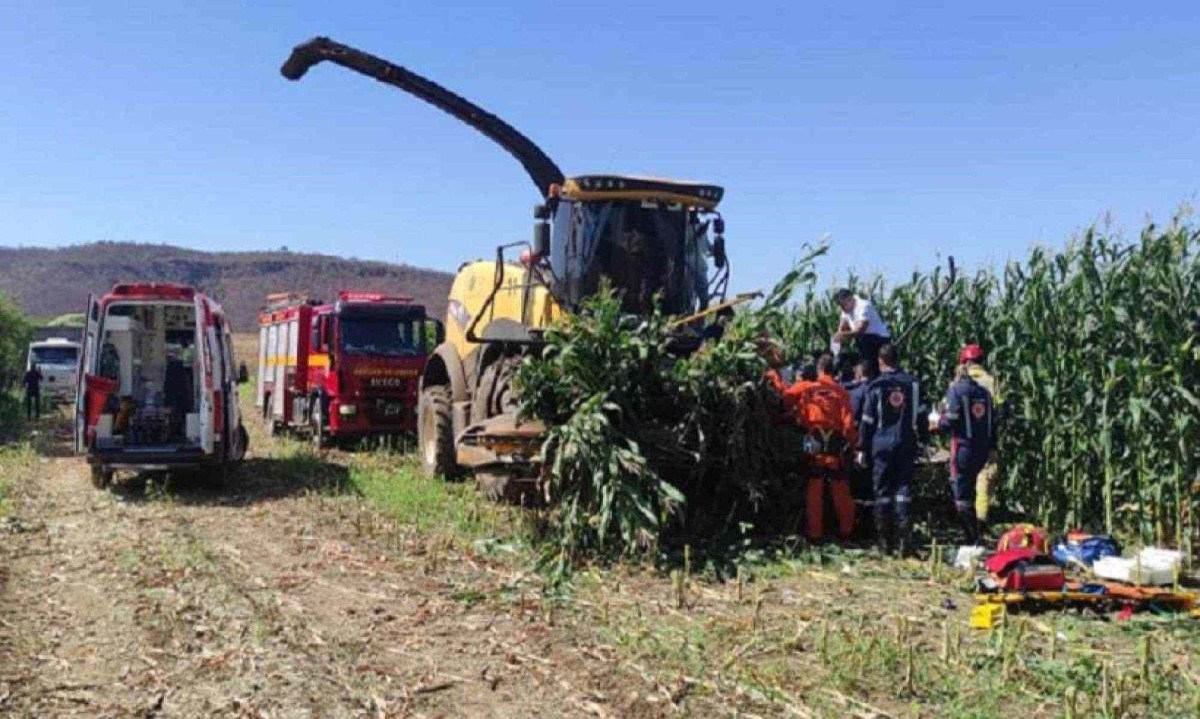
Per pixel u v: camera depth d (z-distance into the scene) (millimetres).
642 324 9531
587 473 8719
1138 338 9695
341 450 17875
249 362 47094
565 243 10898
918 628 6875
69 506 11859
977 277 11953
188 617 7078
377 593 7723
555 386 9070
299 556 9039
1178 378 9273
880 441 9227
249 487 13398
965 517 9539
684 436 9312
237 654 6277
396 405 17500
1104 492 9867
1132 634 6773
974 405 9508
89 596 7703
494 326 11133
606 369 9086
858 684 5668
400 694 5613
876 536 9969
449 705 5461
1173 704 5344
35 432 22000
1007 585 7402
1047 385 10383
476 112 15359
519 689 5688
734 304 10195
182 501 12281
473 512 10578
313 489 12938
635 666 6004
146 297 12984
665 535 9336
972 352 10062
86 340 12781
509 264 12680
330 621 7004
